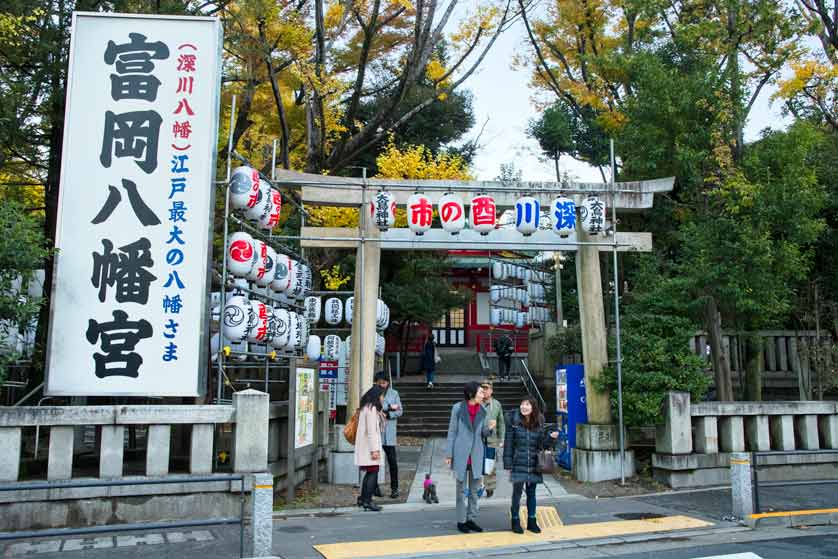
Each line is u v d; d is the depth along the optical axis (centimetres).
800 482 833
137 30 910
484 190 1141
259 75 1577
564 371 1245
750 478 823
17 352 810
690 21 1430
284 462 1001
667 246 1709
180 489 793
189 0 1360
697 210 1360
